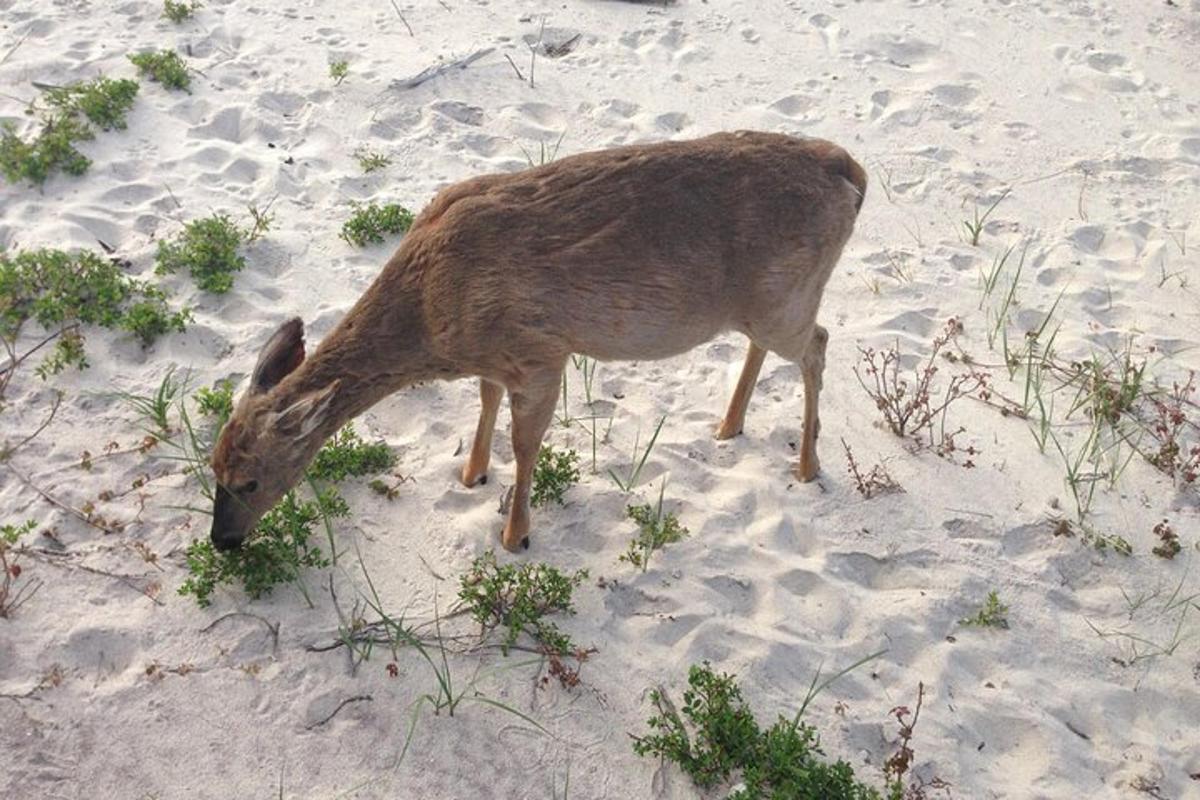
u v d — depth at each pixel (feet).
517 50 17.38
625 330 10.95
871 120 16.78
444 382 12.90
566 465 12.00
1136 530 12.17
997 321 14.12
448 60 16.93
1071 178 16.12
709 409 12.98
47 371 12.48
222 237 13.69
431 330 10.87
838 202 11.30
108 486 11.68
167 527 11.44
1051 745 10.67
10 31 16.60
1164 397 13.33
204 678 10.52
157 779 10.03
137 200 14.37
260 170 14.94
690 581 11.44
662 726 10.43
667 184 10.90
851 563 11.80
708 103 16.74
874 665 11.08
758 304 11.23
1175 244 15.20
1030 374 13.34
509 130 15.94
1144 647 11.36
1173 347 13.94
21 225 13.83
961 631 11.37
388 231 14.24
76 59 16.16
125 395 12.32
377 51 17.03
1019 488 12.46
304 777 10.11
